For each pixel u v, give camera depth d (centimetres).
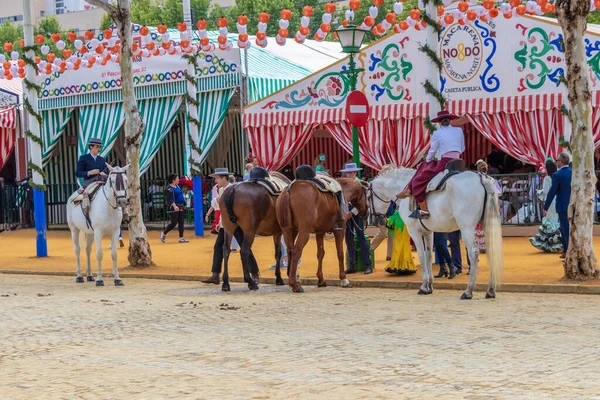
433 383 854
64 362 1036
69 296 1692
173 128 3588
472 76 2561
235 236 1739
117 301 1592
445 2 1938
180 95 3184
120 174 1838
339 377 898
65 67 2734
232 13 7225
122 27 2105
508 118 2531
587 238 1575
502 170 2916
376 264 1981
